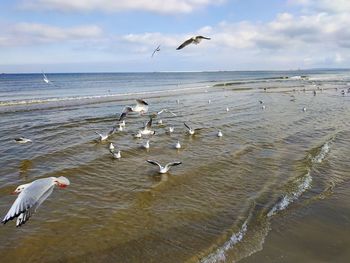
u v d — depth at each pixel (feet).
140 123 112.57
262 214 50.72
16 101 174.09
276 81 400.06
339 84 320.50
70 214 49.11
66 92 250.16
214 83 379.35
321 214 51.26
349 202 55.21
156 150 80.33
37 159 71.97
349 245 43.96
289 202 54.70
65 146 81.71
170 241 43.32
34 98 196.65
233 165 70.64
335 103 166.09
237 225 47.32
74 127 104.78
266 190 58.75
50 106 155.74
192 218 49.11
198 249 41.81
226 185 60.64
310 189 59.62
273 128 104.99
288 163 72.13
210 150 80.89
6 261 38.78
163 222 47.83
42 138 89.76
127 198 54.90
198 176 64.39
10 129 100.73
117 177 63.21
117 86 335.47
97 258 39.70
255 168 69.10
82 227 45.91
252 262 39.88
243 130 101.86
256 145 85.25
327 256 41.70
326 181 63.00
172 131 98.07
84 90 274.36
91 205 52.08
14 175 63.16
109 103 169.37
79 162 70.59
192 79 545.03
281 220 49.26
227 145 85.25
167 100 183.83
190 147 83.25
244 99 187.52
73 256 39.93
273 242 43.93
